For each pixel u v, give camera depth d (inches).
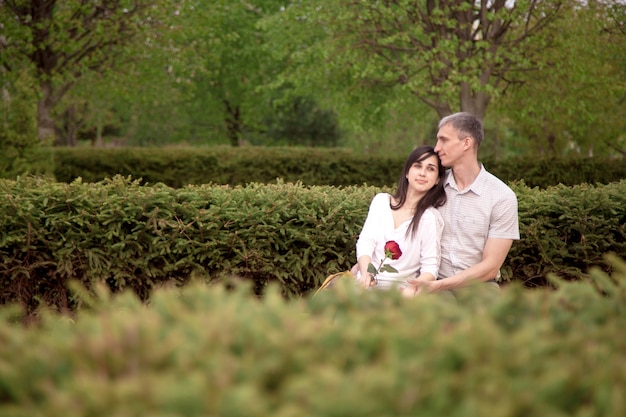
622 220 206.4
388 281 152.1
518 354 60.8
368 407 51.9
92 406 53.7
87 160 562.3
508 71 557.0
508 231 153.5
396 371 55.9
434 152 153.3
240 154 555.2
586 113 540.4
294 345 62.4
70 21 559.8
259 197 197.6
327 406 51.7
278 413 51.9
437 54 514.3
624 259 201.5
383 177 545.3
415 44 521.3
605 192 203.9
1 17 549.6
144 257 189.6
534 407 54.7
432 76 534.6
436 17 500.4
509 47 514.3
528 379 57.4
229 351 63.2
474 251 155.6
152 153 561.6
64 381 58.5
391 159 546.0
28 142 399.9
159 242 187.9
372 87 605.3
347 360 61.6
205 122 1018.1
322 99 686.5
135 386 53.8
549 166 488.1
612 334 69.2
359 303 79.4
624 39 510.0
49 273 190.1
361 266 151.3
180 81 765.3
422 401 54.2
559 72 513.0
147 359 60.2
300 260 193.3
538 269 203.3
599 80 527.5
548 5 510.9
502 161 496.1
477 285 83.5
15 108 397.1
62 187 191.0
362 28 525.3
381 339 62.7
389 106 569.6
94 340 62.5
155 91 703.1
